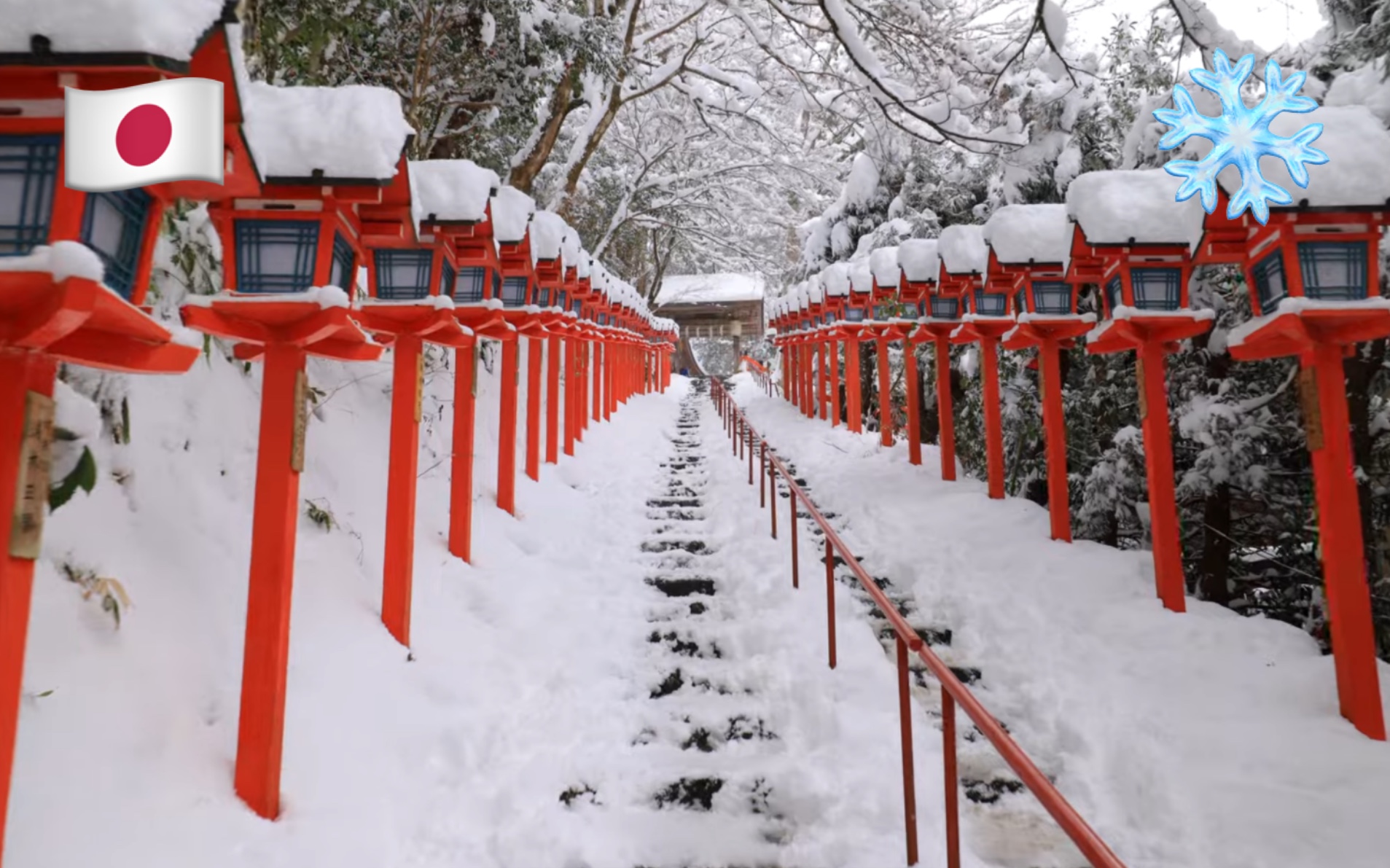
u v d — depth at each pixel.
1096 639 4.82
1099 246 4.75
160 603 3.21
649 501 9.23
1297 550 6.96
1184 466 7.35
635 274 25.50
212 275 4.38
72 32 1.67
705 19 13.38
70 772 2.41
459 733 3.71
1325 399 3.80
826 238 16.70
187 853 2.46
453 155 8.76
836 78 11.02
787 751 3.94
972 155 12.60
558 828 3.23
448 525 6.03
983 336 7.76
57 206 1.78
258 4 4.36
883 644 5.14
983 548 6.51
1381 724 3.56
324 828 2.85
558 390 9.95
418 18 6.78
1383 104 4.61
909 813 3.04
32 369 1.90
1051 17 6.00
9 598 1.84
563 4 8.85
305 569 4.22
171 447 3.80
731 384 29.52
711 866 3.11
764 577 6.26
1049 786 1.95
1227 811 3.21
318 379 5.78
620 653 4.97
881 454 10.84
